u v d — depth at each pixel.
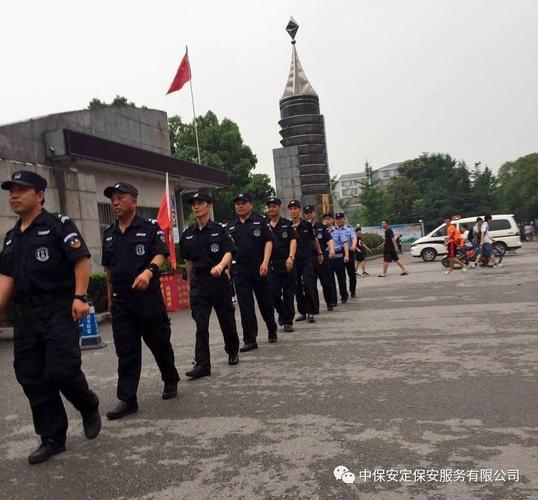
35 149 11.74
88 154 12.41
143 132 16.67
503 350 5.42
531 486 2.64
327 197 25.08
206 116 35.84
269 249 6.36
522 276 12.72
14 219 10.27
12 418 4.35
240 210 6.45
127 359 4.25
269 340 6.77
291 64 25.77
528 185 49.31
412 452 3.10
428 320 7.48
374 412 3.83
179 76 18.78
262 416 3.93
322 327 7.60
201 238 5.38
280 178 24.95
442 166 70.31
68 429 3.95
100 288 10.07
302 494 2.70
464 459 2.97
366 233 34.59
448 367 4.91
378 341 6.30
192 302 5.38
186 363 5.99
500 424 3.44
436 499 2.58
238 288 6.40
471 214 59.31
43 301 3.39
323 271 9.24
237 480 2.91
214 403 4.34
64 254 3.44
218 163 33.31
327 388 4.52
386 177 117.56
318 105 25.61
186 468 3.12
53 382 3.42
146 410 4.28
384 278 15.08
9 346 7.98
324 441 3.36
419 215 61.31
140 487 2.92
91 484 3.00
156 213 16.62
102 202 14.06
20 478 3.15
